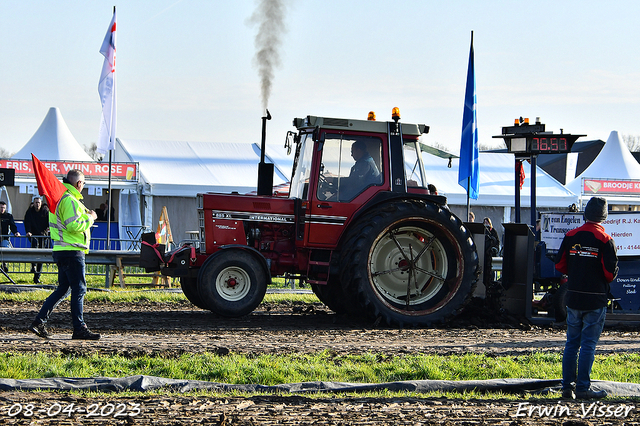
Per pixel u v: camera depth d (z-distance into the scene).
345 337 16.02
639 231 19.17
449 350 14.16
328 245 18.48
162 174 43.50
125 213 42.28
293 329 17.16
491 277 20.16
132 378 10.59
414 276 18.89
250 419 8.73
